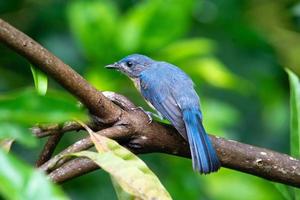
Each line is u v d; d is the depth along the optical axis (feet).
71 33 42.60
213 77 39.22
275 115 46.98
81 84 21.39
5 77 41.11
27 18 43.04
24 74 41.65
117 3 44.52
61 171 20.35
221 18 46.16
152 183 17.49
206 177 38.19
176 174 37.70
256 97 47.21
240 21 45.83
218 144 25.12
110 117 22.65
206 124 37.88
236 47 46.29
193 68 38.83
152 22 36.81
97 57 36.70
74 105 13.23
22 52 19.93
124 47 36.65
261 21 47.50
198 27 46.44
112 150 18.66
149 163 38.17
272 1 47.39
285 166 24.43
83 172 20.52
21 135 13.42
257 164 24.62
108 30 36.50
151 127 23.63
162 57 37.91
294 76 25.70
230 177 38.32
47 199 12.23
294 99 25.39
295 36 46.98
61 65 20.68
